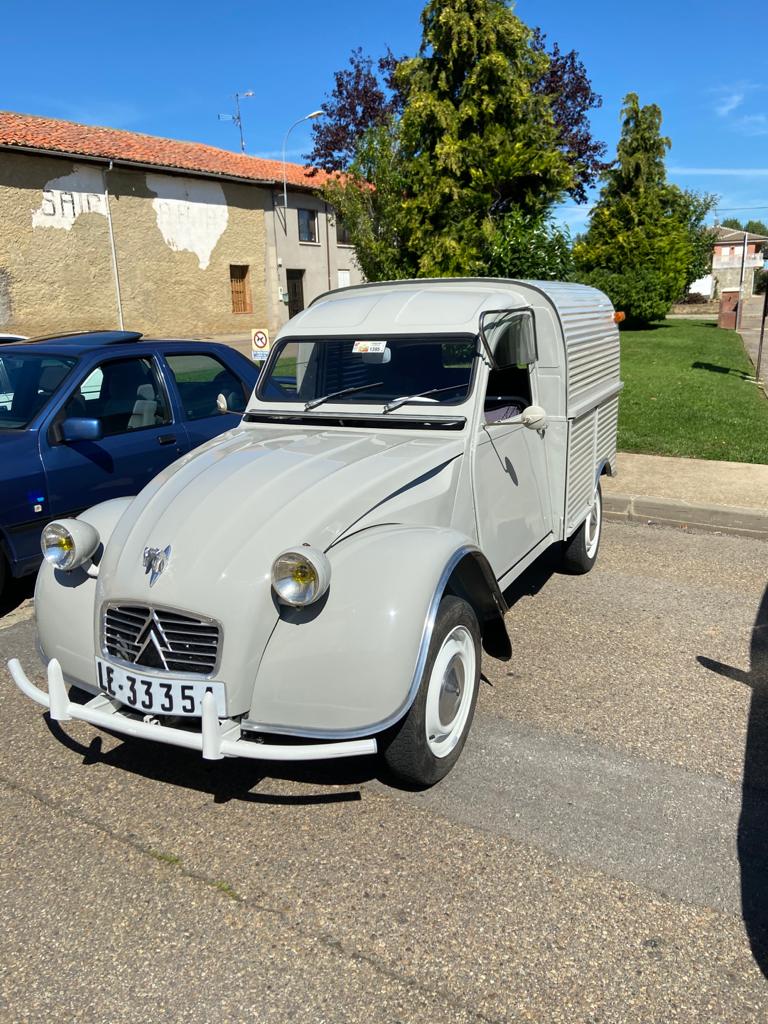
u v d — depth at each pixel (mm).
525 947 2484
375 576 2936
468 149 13156
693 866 2816
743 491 7465
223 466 3549
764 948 2465
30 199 20484
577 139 25688
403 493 3393
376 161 15336
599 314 5516
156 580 2975
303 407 4293
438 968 2414
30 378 5668
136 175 22906
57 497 5301
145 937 2562
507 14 13562
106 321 22703
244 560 2922
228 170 25625
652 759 3479
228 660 2836
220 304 26172
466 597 3541
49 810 3221
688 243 31656
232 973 2416
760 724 3758
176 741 2811
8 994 2359
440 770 3260
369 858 2896
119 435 5750
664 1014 2242
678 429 10320
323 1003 2303
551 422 4660
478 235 12883
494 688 4133
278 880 2801
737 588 5516
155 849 2977
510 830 3027
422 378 4008
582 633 4797
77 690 4176
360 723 2818
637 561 6105
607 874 2787
